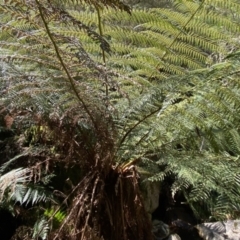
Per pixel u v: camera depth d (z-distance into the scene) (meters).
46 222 1.12
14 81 0.99
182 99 1.07
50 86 1.00
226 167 1.03
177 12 1.11
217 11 1.12
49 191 1.22
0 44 0.93
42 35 0.98
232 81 0.94
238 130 1.18
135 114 1.04
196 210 1.58
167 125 1.05
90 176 1.08
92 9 1.06
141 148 1.11
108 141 1.04
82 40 1.09
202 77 0.92
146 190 1.62
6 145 1.37
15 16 0.87
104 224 1.08
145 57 1.14
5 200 1.20
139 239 1.14
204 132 1.07
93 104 1.00
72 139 1.05
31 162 1.22
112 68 1.17
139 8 1.11
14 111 1.06
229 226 1.59
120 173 1.10
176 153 1.09
